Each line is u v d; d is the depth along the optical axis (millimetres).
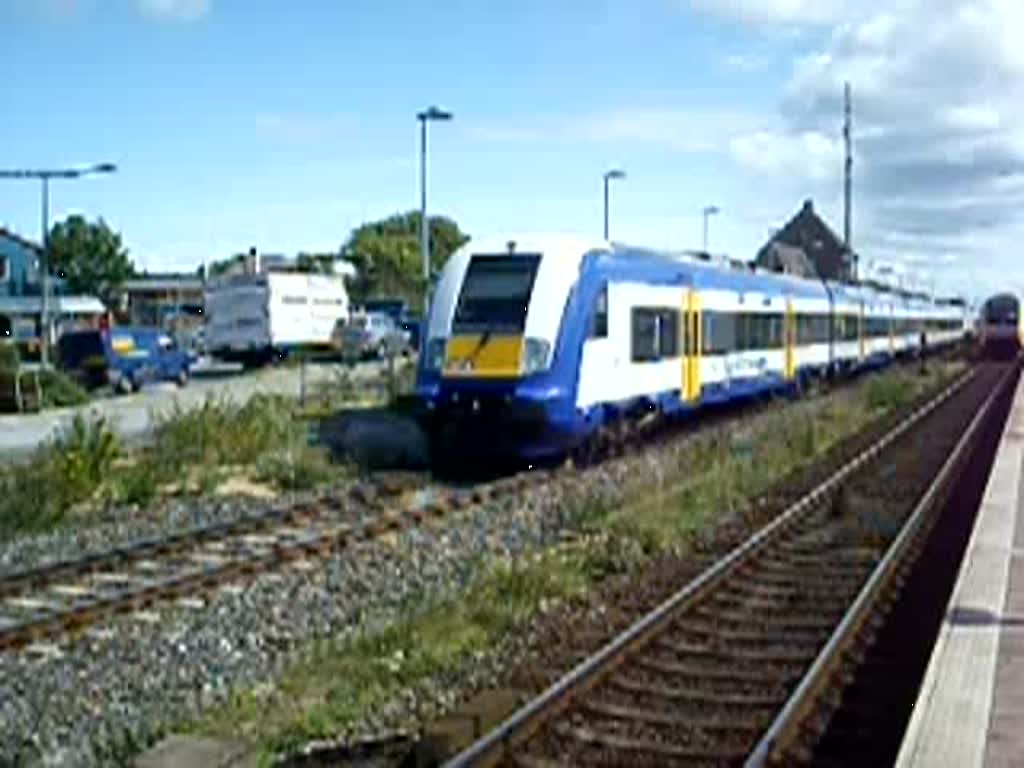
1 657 11062
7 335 52719
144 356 46969
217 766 8055
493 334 22500
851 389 48156
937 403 44125
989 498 18094
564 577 13812
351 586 13820
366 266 122812
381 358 65188
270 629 12070
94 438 21219
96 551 15492
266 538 16516
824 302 46719
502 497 19797
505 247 23500
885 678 10391
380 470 23156
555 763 8297
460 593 13234
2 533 16875
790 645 11453
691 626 12047
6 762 8602
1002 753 7379
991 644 9820
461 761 7672
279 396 32719
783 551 16125
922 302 80000
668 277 27688
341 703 9727
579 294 23125
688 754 8500
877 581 13297
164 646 11398
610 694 9867
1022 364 81688
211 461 23625
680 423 30953
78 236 118312
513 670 10445
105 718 9547
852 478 23328
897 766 7148
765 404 38094
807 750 8656
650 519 17359
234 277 62844
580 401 22984
